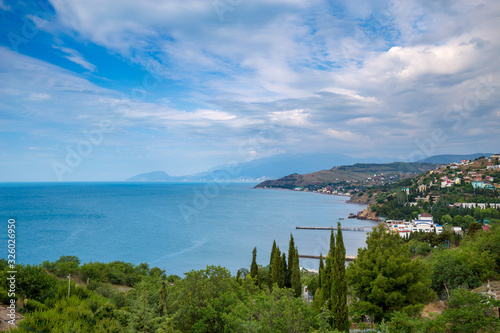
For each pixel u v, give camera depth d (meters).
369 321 21.38
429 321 15.52
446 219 137.62
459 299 16.44
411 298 19.80
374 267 20.78
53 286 20.59
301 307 14.03
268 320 13.65
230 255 105.88
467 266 24.41
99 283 28.98
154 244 118.94
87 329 15.39
